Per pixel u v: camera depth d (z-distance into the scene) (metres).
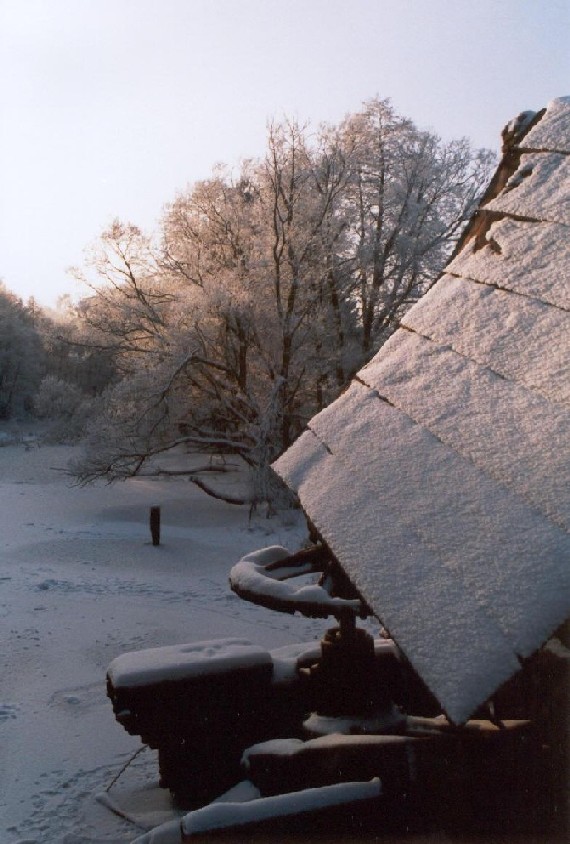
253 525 22.69
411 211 28.64
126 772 6.68
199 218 27.91
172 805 4.97
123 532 21.25
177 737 4.67
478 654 1.85
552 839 2.72
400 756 3.00
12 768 6.91
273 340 27.12
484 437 2.56
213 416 28.03
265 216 26.73
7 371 69.44
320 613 3.37
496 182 4.59
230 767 4.69
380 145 28.86
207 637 11.77
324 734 3.96
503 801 2.84
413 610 2.07
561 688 2.78
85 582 15.35
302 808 2.84
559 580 1.91
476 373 2.96
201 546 19.59
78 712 8.42
